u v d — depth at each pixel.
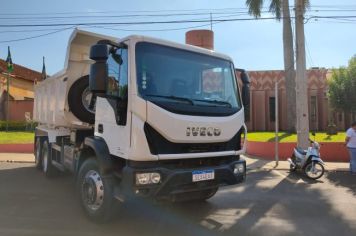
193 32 19.09
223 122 6.63
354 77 20.98
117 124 6.20
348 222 7.14
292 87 23.86
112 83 6.37
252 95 32.62
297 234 6.41
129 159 5.87
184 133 6.11
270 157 17.20
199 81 6.64
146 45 6.16
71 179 11.09
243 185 10.85
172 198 6.54
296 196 9.44
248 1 22.98
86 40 8.44
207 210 7.85
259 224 6.95
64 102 9.05
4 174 12.05
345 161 16.17
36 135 13.17
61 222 6.83
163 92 6.15
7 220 6.94
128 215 7.31
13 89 35.19
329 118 30.41
